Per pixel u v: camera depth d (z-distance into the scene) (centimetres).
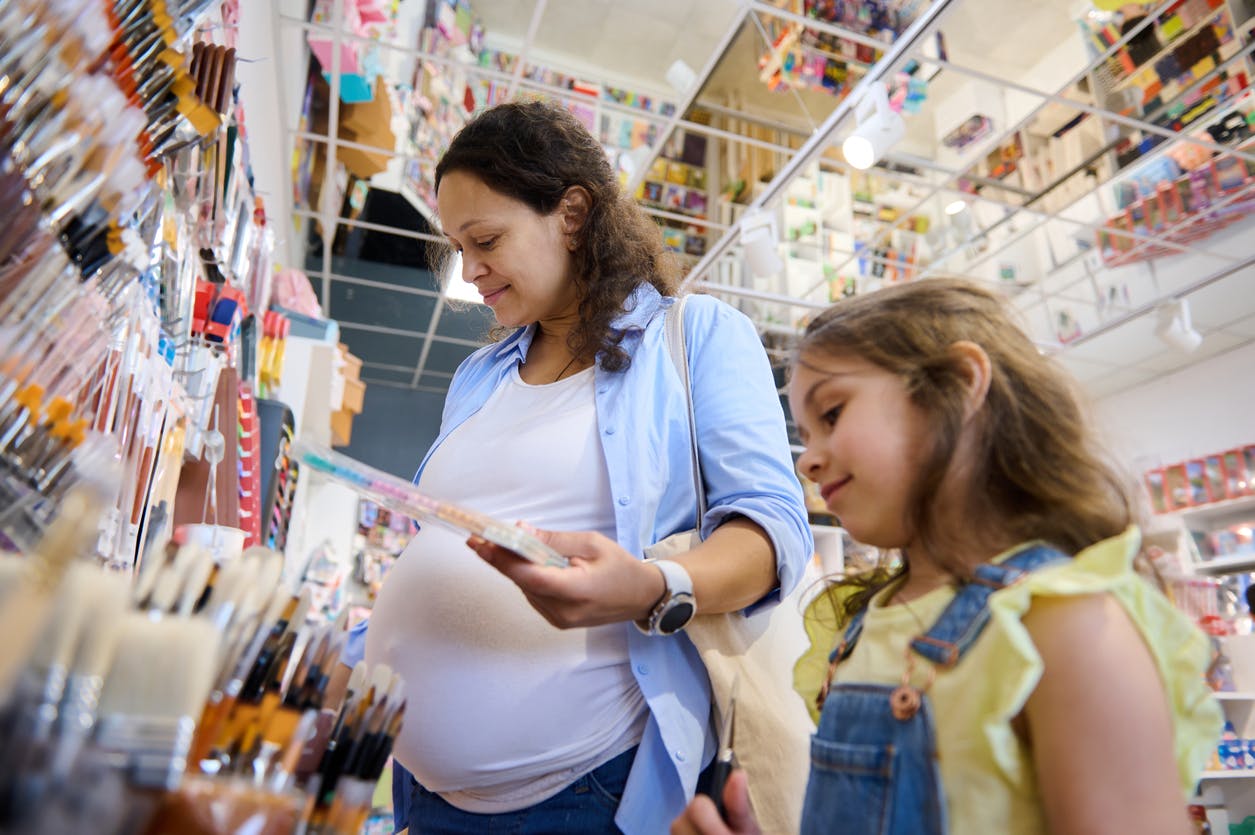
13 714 34
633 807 95
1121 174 509
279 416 202
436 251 186
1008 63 446
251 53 313
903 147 498
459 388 139
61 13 61
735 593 97
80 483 61
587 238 121
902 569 92
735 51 438
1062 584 66
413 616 104
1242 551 565
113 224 73
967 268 596
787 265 579
